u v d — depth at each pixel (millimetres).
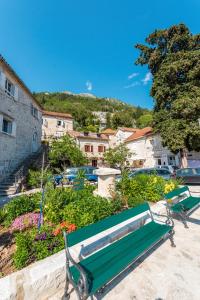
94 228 2766
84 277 2004
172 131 17891
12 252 3254
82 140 30438
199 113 16891
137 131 36406
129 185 6547
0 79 12000
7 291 2070
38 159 16203
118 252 2789
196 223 5000
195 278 2746
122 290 2531
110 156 16797
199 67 17234
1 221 4695
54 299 2389
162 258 3301
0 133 11852
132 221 4504
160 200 6422
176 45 20359
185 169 13180
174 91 19094
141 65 23281
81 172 7355
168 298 2373
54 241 3266
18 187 11336
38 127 20406
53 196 4828
